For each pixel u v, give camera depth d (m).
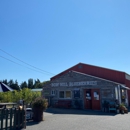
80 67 27.88
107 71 24.89
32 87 79.62
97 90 18.91
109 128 9.01
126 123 10.46
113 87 17.86
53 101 22.12
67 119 11.91
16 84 75.25
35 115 11.29
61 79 22.11
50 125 9.77
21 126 9.03
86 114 14.92
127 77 25.16
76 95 20.34
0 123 8.48
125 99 21.50
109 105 16.72
